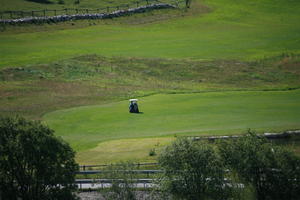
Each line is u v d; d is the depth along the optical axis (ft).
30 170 516.73
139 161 626.23
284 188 495.41
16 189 514.27
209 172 495.82
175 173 497.46
